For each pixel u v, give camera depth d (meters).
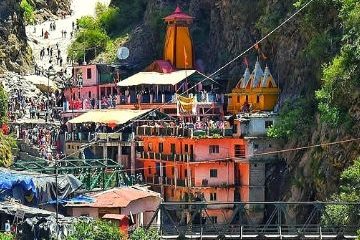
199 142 153.12
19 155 157.12
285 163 148.88
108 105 178.75
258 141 152.12
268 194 150.88
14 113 174.88
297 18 155.62
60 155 162.50
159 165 159.38
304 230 106.62
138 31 199.88
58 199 116.25
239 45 175.50
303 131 144.62
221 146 154.25
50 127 174.88
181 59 182.38
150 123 165.62
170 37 183.50
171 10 195.25
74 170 132.50
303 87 152.75
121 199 124.19
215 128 154.62
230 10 178.25
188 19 183.88
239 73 173.25
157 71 180.75
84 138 166.75
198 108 169.75
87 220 106.38
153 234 103.00
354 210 106.81
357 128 127.31
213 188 153.00
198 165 152.88
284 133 146.62
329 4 145.62
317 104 142.62
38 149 161.62
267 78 162.00
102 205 122.19
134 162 163.38
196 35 189.50
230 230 112.50
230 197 153.50
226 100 171.38
